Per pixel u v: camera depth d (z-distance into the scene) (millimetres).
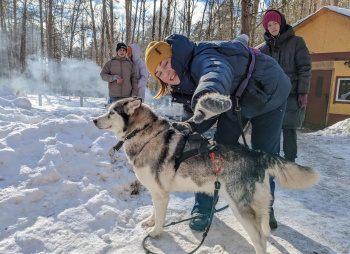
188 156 2318
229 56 2189
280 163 2340
